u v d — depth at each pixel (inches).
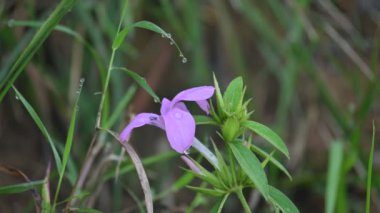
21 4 32.1
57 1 33.0
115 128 34.1
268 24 37.9
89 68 36.9
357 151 33.1
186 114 20.8
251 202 34.4
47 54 37.9
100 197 37.4
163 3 35.5
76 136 37.5
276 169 35.3
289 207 22.1
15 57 30.7
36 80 35.4
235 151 21.8
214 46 41.8
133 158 23.3
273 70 40.6
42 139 39.5
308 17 39.8
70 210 24.1
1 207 38.0
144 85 23.4
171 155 27.5
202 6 40.8
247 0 37.8
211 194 22.3
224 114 22.1
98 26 36.0
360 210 41.1
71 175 27.1
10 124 39.2
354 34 41.1
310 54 37.9
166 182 40.1
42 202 24.1
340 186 29.5
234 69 41.6
